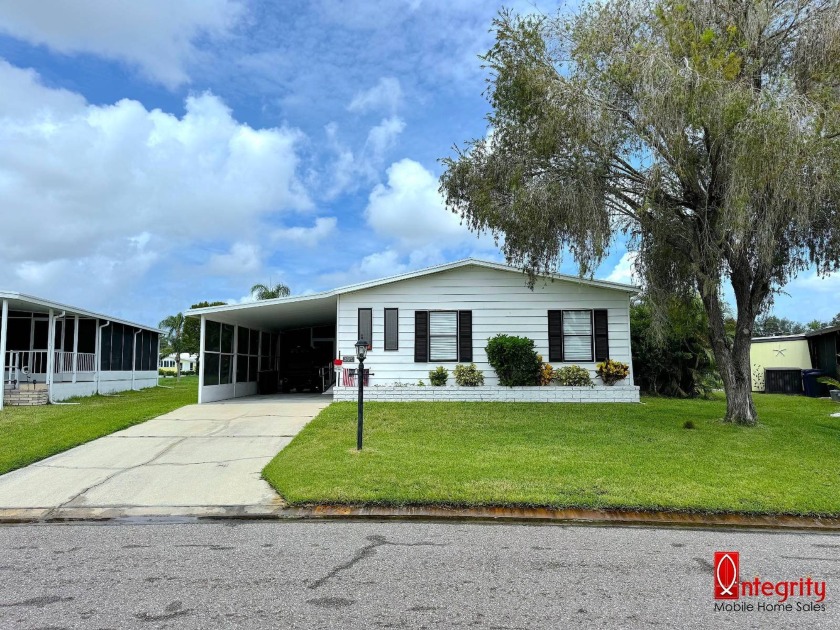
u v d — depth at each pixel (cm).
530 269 1227
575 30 1009
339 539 516
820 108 838
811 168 839
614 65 935
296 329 2358
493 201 1124
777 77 912
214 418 1195
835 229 1023
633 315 1811
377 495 623
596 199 1030
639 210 1019
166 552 481
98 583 410
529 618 351
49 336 1659
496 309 1495
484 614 356
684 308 1252
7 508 618
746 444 893
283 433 1016
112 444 934
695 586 408
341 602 374
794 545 507
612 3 987
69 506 623
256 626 338
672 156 942
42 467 786
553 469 727
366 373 1480
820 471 728
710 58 871
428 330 1494
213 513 600
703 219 1015
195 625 340
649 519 579
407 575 425
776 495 627
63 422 1145
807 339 2191
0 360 1421
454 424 1069
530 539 518
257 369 2070
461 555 472
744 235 899
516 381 1420
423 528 552
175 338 3772
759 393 2253
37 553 480
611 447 866
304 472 719
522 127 1056
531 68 1006
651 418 1151
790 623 348
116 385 2197
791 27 950
